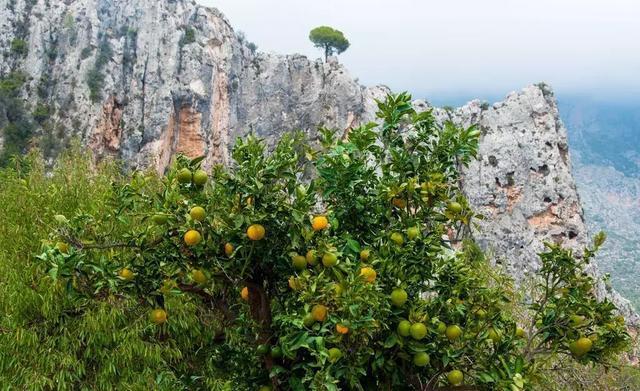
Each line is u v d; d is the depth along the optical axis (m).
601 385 14.95
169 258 6.45
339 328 5.73
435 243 6.75
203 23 100.38
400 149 7.15
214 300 6.96
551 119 102.12
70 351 12.65
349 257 6.49
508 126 101.06
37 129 85.00
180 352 12.65
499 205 95.00
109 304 12.27
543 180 97.19
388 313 6.34
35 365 12.43
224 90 99.44
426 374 6.87
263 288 6.68
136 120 90.62
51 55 91.38
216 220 6.18
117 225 9.48
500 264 14.00
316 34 131.38
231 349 7.70
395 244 6.60
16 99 85.81
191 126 93.94
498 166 97.06
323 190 6.88
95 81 89.12
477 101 103.81
